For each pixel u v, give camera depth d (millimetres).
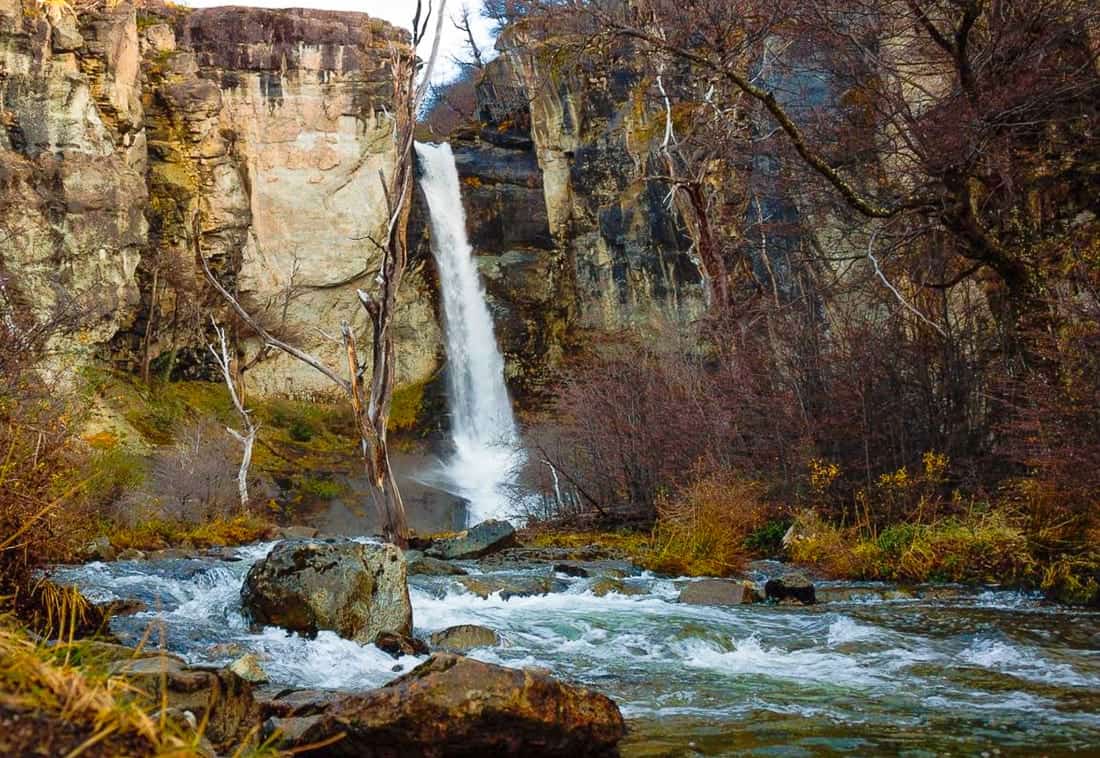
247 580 9188
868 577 13906
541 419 36094
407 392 42281
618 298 39531
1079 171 17062
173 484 25938
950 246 17688
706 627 9773
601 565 15688
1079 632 9367
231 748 4574
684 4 21547
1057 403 12938
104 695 2664
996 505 14453
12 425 6934
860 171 19375
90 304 32156
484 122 45594
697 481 18000
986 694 6902
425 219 42281
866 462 16500
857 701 6723
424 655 8320
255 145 40938
